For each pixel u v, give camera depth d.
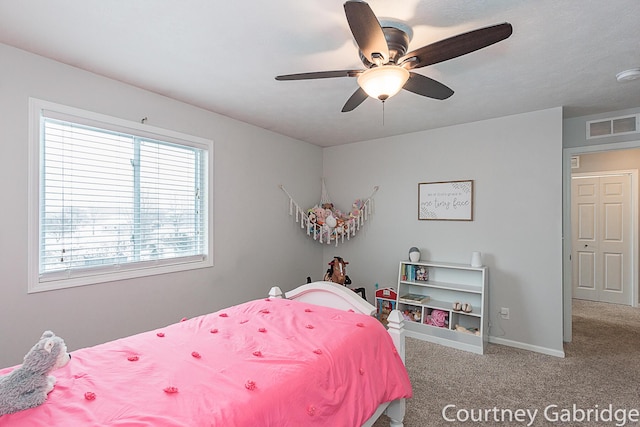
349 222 4.12
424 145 3.76
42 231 2.10
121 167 2.49
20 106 1.96
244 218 3.46
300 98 2.78
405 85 1.87
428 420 2.00
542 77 2.34
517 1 1.51
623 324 3.86
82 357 1.41
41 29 1.75
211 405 1.07
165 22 1.68
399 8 1.56
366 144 4.25
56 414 1.01
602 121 3.17
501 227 3.27
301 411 1.21
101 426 0.96
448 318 3.41
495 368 2.71
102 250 2.39
